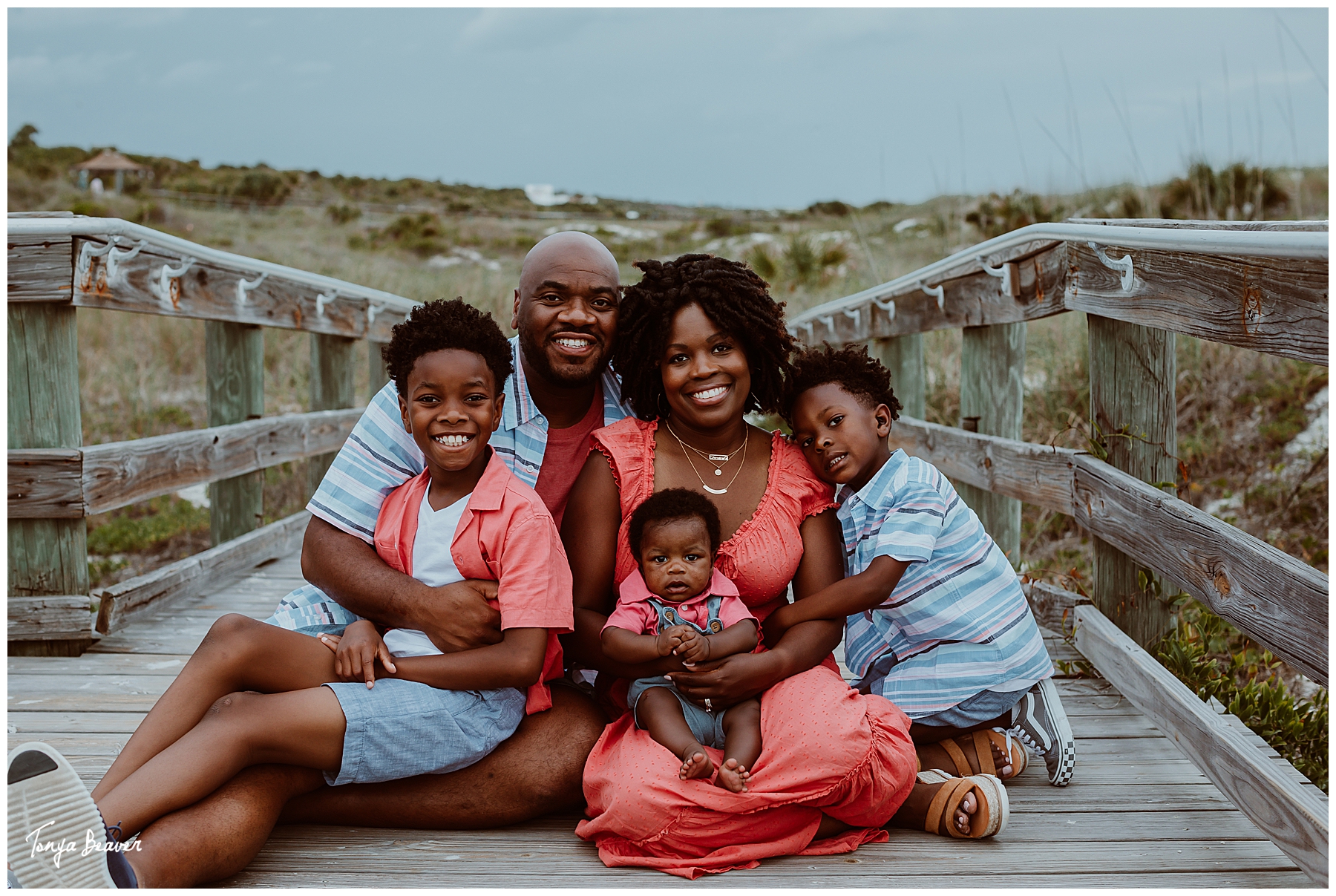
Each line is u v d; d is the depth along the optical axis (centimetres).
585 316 257
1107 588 343
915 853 222
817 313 682
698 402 251
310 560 249
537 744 235
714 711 233
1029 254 374
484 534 235
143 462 399
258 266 472
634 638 233
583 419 280
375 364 718
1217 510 597
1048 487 373
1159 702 284
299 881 205
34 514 357
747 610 245
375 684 222
